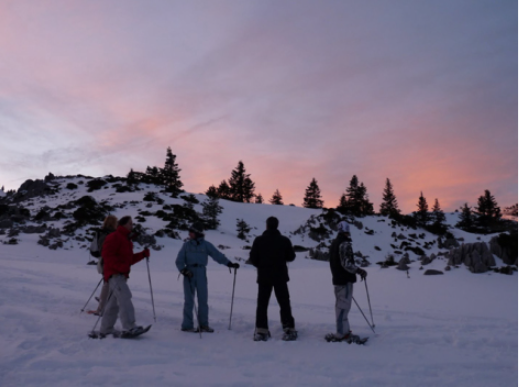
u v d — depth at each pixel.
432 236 67.00
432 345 6.68
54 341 5.99
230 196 121.38
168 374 4.84
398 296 14.07
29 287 11.40
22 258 30.33
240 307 10.73
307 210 79.81
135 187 76.38
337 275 6.98
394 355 6.07
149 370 4.95
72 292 11.16
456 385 4.83
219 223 61.31
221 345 6.32
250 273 21.67
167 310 9.32
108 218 8.36
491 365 5.67
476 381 4.99
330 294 14.73
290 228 63.88
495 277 17.86
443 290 15.28
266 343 6.54
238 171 121.12
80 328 6.95
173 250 39.34
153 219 53.31
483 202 125.44
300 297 13.87
